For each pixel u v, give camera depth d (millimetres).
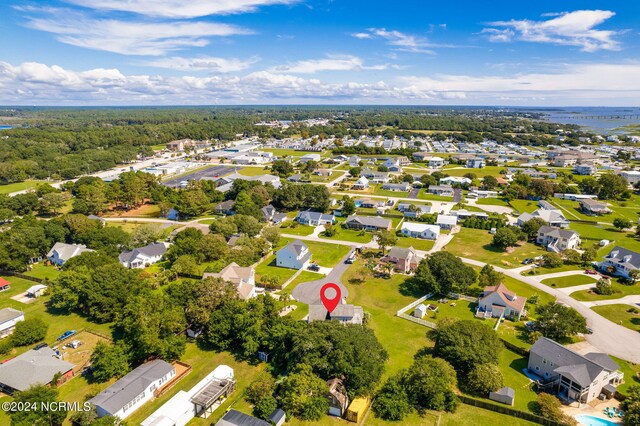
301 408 53062
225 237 116562
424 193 183375
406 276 97812
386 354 61656
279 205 161500
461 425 51906
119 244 111750
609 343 69750
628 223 131000
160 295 72125
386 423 52188
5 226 131750
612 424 51688
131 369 62906
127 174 191875
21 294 89062
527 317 78188
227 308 69750
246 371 62594
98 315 75812
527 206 161625
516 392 57938
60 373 58938
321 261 106938
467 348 61000
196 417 53500
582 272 99500
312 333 60875
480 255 111688
